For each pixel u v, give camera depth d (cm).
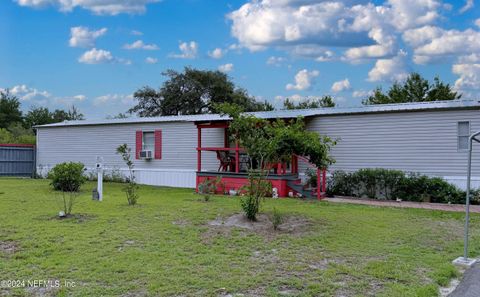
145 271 520
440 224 880
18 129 3631
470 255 641
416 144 1310
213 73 3931
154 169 1834
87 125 2006
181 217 882
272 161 936
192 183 1734
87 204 1058
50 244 639
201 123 1506
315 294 453
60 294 438
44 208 981
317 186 1314
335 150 1434
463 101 1334
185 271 522
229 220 855
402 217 951
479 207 1141
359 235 748
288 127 934
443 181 1236
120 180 1908
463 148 1245
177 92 3825
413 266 564
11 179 1967
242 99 3912
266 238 711
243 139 916
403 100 3147
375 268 547
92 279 490
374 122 1375
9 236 684
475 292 474
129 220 841
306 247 657
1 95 4522
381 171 1306
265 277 504
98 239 676
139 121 1856
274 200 1233
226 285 473
